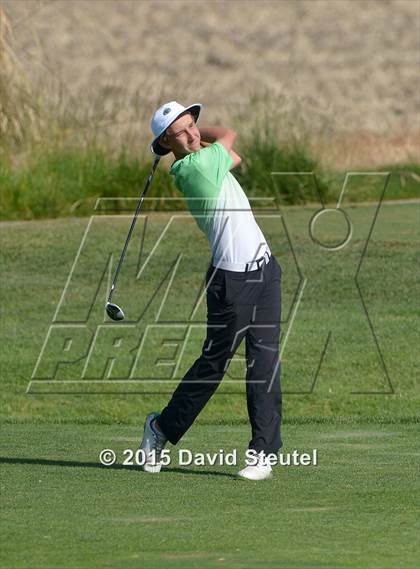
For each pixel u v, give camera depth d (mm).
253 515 17156
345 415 29547
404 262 44031
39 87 62312
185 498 18391
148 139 61969
